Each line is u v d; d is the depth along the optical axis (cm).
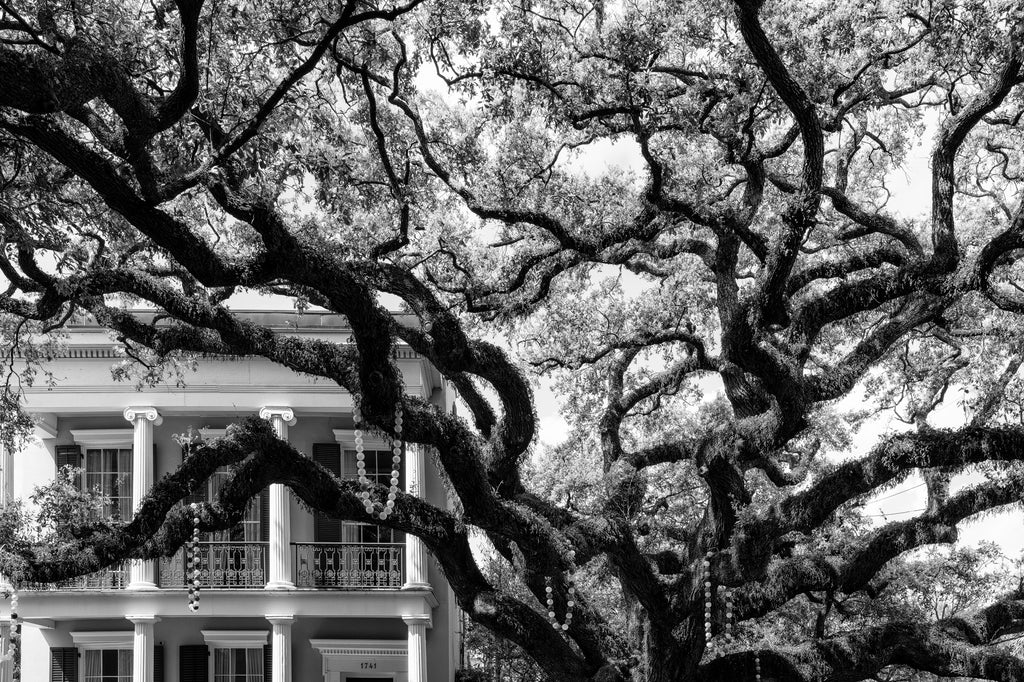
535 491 2186
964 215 1911
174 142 1341
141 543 1271
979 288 1450
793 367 1410
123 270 1328
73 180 1377
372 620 2577
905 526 1593
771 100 1538
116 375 1792
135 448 2517
